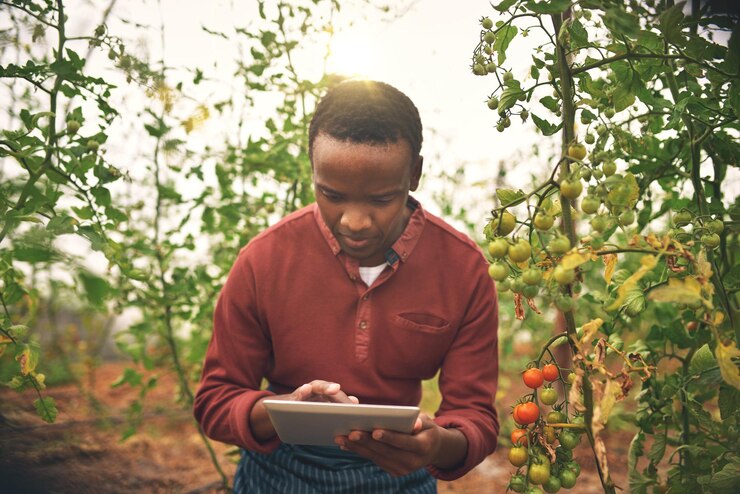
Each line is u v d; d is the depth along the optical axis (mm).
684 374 1909
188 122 2762
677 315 2195
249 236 2961
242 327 1877
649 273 1724
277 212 3010
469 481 3617
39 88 1805
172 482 3318
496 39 1507
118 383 3062
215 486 3271
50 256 1453
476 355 1889
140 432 4008
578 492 3363
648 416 1901
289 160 2883
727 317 1609
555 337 1457
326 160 1533
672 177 1975
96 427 3887
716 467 1651
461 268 1870
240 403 1752
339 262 1822
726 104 1527
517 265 1369
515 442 1485
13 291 1948
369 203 1575
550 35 1438
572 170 1359
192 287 2936
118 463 3414
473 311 1882
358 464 1830
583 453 3854
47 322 4672
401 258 1812
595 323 1348
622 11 1242
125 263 1918
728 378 1251
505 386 4391
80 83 1814
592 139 1532
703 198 1624
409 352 1828
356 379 1820
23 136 1750
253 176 3016
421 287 1828
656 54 1405
